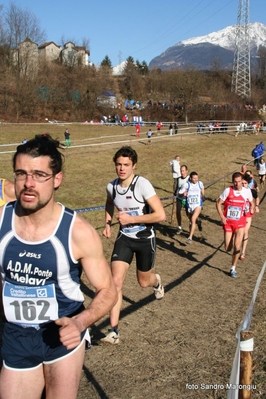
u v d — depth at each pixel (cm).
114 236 947
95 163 2155
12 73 4731
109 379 381
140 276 471
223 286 655
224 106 5691
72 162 2120
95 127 4156
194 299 589
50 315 223
